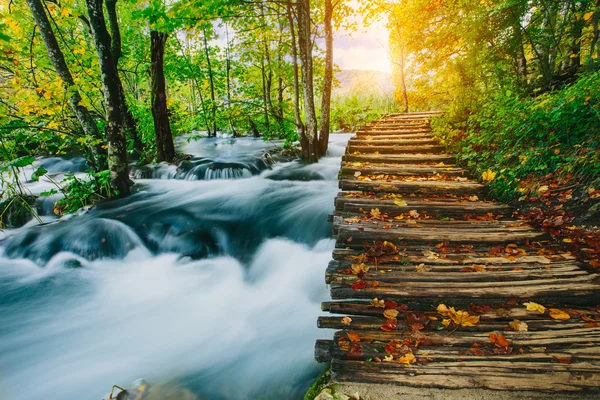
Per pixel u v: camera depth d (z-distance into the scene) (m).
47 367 3.30
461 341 2.22
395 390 1.91
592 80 4.54
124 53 12.16
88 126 7.32
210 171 9.30
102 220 6.30
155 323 4.00
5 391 3.03
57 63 6.55
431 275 2.95
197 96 21.36
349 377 2.02
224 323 3.95
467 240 3.51
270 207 7.05
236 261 5.47
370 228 3.86
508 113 5.68
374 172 5.93
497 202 4.52
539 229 3.60
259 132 18.17
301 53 9.75
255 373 3.09
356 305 2.64
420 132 9.18
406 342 2.25
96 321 4.05
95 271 5.24
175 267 5.33
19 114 6.26
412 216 4.23
